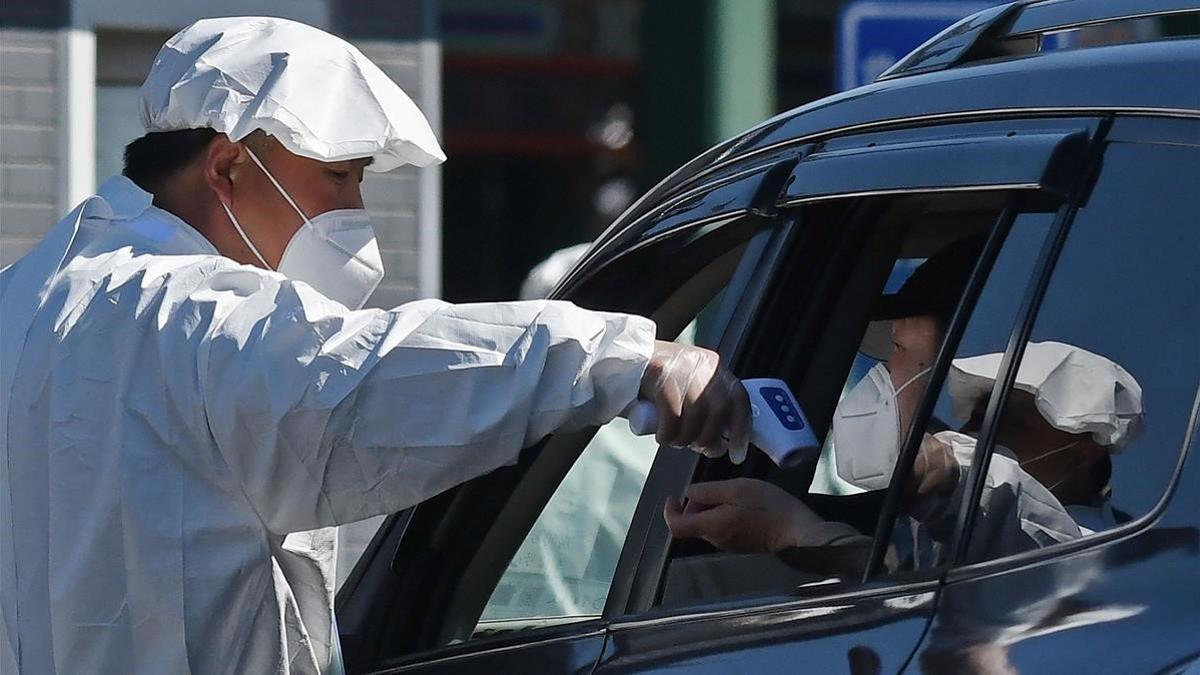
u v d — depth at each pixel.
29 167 21.42
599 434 10.35
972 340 7.09
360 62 8.23
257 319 7.34
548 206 50.00
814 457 7.98
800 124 8.33
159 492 7.48
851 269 8.07
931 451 7.11
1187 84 6.55
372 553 9.91
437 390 7.19
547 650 8.09
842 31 17.94
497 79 49.50
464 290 49.34
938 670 6.33
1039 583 6.30
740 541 7.88
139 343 7.52
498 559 9.98
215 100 8.00
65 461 7.61
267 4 21.70
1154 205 6.52
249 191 8.22
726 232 8.59
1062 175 6.79
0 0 21.23
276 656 7.77
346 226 8.36
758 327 8.05
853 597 6.96
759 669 6.97
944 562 6.77
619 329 7.33
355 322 7.29
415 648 9.70
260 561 7.61
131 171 8.41
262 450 7.29
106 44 21.80
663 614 7.70
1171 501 6.09
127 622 7.63
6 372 7.88
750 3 20.17
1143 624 5.87
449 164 49.44
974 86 7.40
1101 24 7.84
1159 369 6.34
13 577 7.86
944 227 7.63
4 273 8.33
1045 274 6.86
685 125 20.30
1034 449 6.66
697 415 7.25
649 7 20.50
